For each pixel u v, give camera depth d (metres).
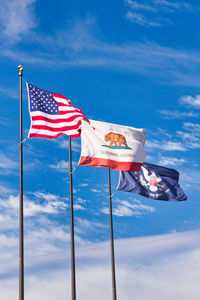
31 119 25.42
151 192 32.47
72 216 27.84
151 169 32.88
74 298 26.81
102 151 26.91
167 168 33.16
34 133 25.27
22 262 22.80
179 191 32.94
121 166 27.16
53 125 26.06
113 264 31.09
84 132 26.70
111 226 31.83
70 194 28.14
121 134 27.62
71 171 28.58
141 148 27.83
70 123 26.55
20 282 22.52
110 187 32.50
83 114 27.08
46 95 26.36
